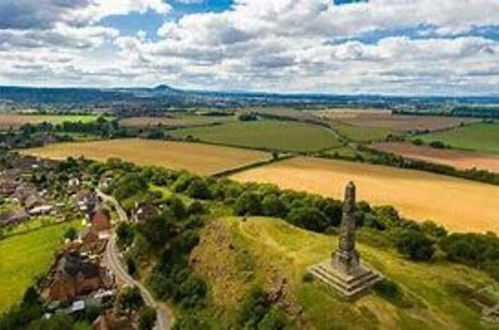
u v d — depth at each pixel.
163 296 111.75
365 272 92.06
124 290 105.69
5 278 120.38
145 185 192.38
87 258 129.00
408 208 161.75
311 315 87.19
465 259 125.50
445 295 98.81
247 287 101.94
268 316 91.25
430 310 89.75
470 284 108.06
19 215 173.88
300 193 163.88
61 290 108.81
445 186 187.00
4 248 142.00
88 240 140.88
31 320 93.75
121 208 176.88
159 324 100.50
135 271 123.56
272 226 119.31
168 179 198.88
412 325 83.75
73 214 175.50
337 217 145.62
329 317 85.06
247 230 117.81
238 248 112.06
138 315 97.81
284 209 142.12
